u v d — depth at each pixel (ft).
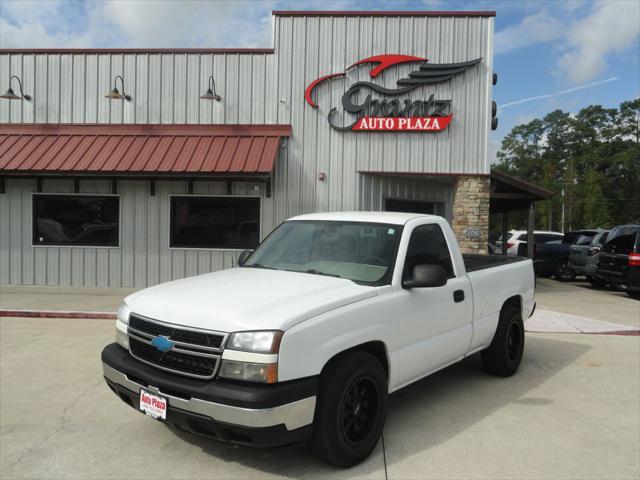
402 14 40.55
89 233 41.16
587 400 16.84
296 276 13.88
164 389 11.16
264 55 41.14
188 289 12.98
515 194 51.29
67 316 29.94
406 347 13.66
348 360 11.73
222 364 10.59
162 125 40.98
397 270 13.67
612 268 43.50
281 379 10.44
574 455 12.74
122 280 41.06
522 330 20.10
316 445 11.35
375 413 12.37
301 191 41.04
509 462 12.30
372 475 11.53
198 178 39.70
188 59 41.42
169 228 40.70
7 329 26.71
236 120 41.34
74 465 11.89
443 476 11.55
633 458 12.62
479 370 20.25
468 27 40.75
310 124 41.04
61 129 41.34
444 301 15.14
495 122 41.09
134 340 12.34
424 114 40.88
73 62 42.01
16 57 42.24
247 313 11.00
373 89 40.88
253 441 10.37
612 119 276.00
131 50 41.55
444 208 47.21
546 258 58.23
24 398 16.30
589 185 223.30
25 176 39.81
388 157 41.04
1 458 12.23
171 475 11.43
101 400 16.15
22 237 41.19
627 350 24.00
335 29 40.93
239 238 40.81
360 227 15.34
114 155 38.70
